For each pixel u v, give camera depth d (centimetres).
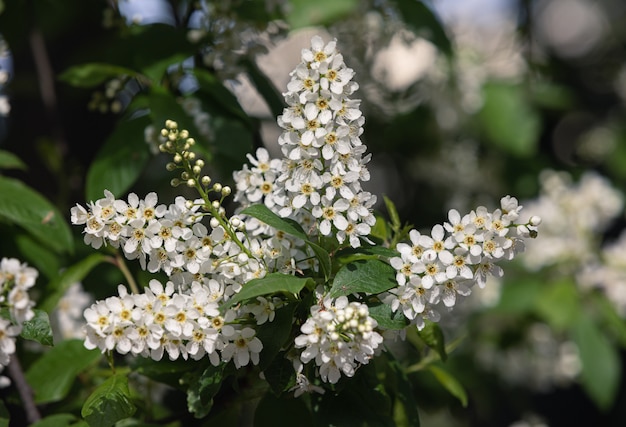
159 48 96
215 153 95
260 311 78
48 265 98
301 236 78
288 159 78
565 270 118
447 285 78
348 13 106
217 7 96
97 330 76
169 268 78
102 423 79
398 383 86
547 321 119
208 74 95
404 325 78
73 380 91
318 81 77
